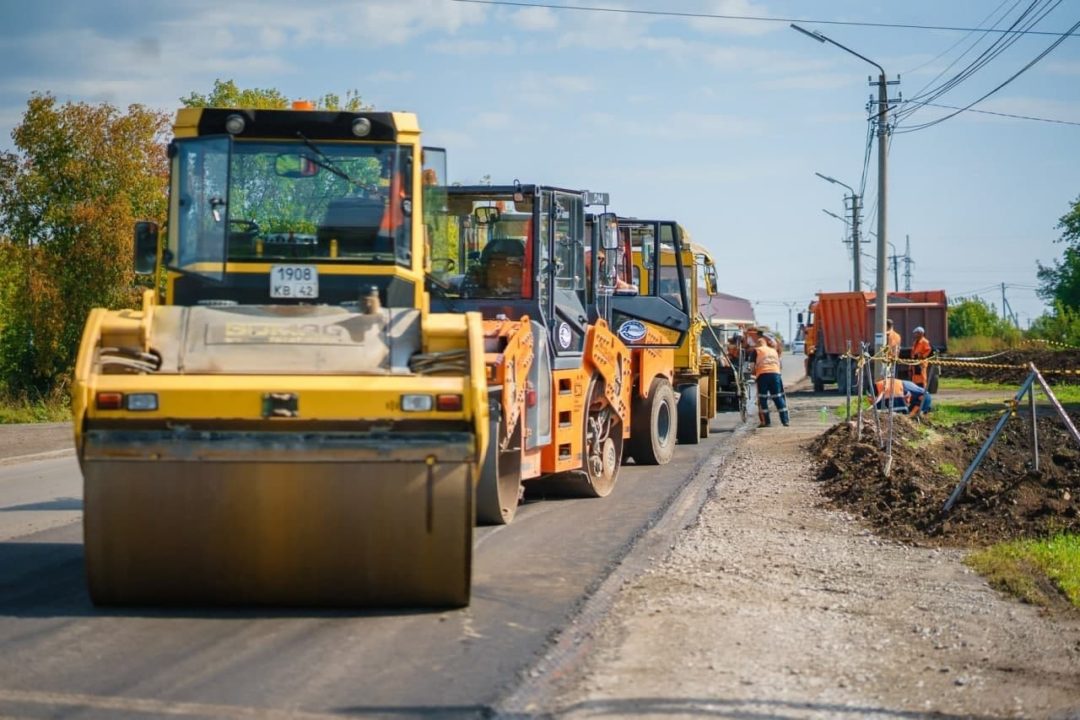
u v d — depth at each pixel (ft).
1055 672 36.40
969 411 138.00
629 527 63.21
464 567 41.86
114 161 184.75
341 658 36.60
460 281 70.49
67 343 187.52
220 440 40.96
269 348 43.39
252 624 40.75
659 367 94.17
